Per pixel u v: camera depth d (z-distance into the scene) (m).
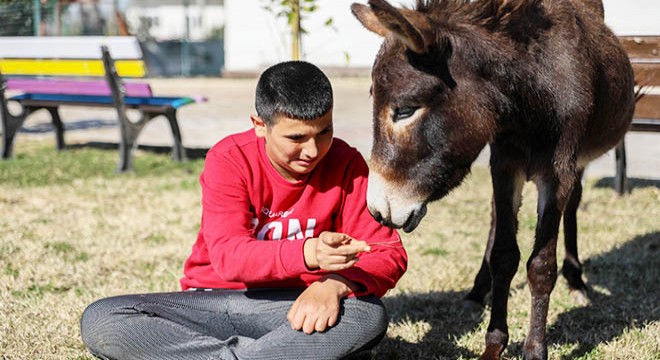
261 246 2.61
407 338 3.57
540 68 3.02
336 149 2.91
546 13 3.15
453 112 2.84
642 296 4.20
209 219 2.76
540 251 3.13
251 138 2.85
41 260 4.71
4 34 18.92
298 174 2.81
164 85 17.16
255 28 19.84
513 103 3.00
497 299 3.23
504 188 3.29
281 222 2.86
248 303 2.84
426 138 2.84
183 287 3.09
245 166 2.79
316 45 18.33
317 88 2.56
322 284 2.67
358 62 18.20
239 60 20.20
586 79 3.13
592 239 5.32
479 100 2.88
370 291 2.71
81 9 22.92
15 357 3.25
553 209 3.14
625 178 6.67
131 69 7.40
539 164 3.16
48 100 8.19
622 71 3.70
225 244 2.66
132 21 28.72
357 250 2.49
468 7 3.01
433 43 2.78
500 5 3.00
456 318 3.88
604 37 3.55
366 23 3.05
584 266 4.75
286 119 2.56
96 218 5.80
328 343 2.61
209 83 17.84
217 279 2.96
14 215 5.83
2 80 8.11
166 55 22.27
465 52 2.86
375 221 2.88
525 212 6.21
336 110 12.01
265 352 2.57
